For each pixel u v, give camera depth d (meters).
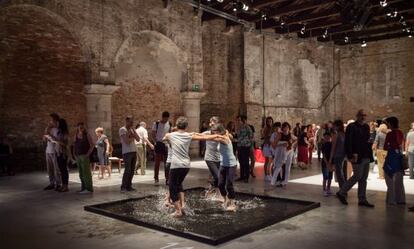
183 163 5.34
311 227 4.91
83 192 7.36
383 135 9.05
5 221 5.28
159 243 4.30
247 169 8.75
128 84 13.23
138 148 9.74
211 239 4.21
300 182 8.64
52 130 7.58
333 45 20.06
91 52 11.12
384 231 4.72
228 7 13.94
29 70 11.22
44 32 11.04
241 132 8.77
